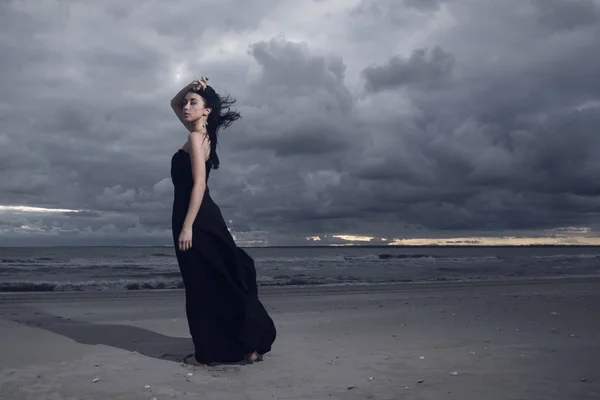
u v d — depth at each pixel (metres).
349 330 5.27
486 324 5.68
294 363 3.57
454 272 24.95
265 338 3.63
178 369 3.36
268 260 36.50
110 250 68.06
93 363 3.52
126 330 5.35
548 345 4.29
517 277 20.45
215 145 3.78
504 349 4.10
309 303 8.74
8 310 7.64
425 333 5.02
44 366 3.42
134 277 19.41
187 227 3.44
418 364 3.53
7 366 3.41
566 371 3.29
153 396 2.71
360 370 3.35
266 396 2.73
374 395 2.74
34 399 2.64
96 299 9.98
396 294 10.93
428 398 2.67
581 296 9.75
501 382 3.01
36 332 5.07
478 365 3.49
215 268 3.50
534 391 2.79
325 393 2.79
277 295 10.80
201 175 3.51
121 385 2.93
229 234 3.62
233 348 3.53
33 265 25.77
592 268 28.73
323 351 4.04
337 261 36.78
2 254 46.31
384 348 4.17
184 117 3.65
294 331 5.21
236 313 3.52
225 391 2.82
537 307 7.55
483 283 15.30
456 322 5.87
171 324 5.94
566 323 5.72
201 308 3.49
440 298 9.55
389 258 41.41
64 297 10.52
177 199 3.65
